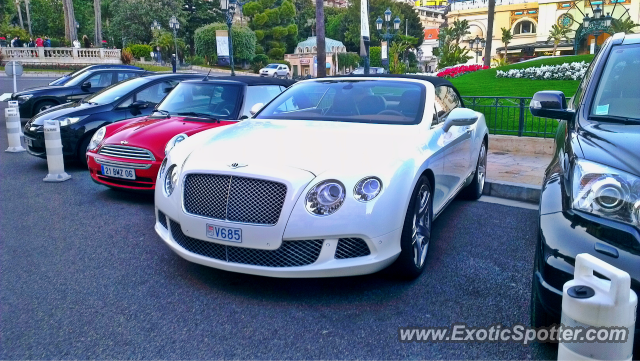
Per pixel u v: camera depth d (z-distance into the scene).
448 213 5.23
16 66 12.77
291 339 2.75
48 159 6.68
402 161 3.29
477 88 16.47
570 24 61.84
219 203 3.15
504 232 4.59
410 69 69.88
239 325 2.89
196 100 6.32
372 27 75.19
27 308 3.11
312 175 3.05
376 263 3.06
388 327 2.87
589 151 2.55
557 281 2.23
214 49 52.06
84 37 38.53
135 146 5.36
